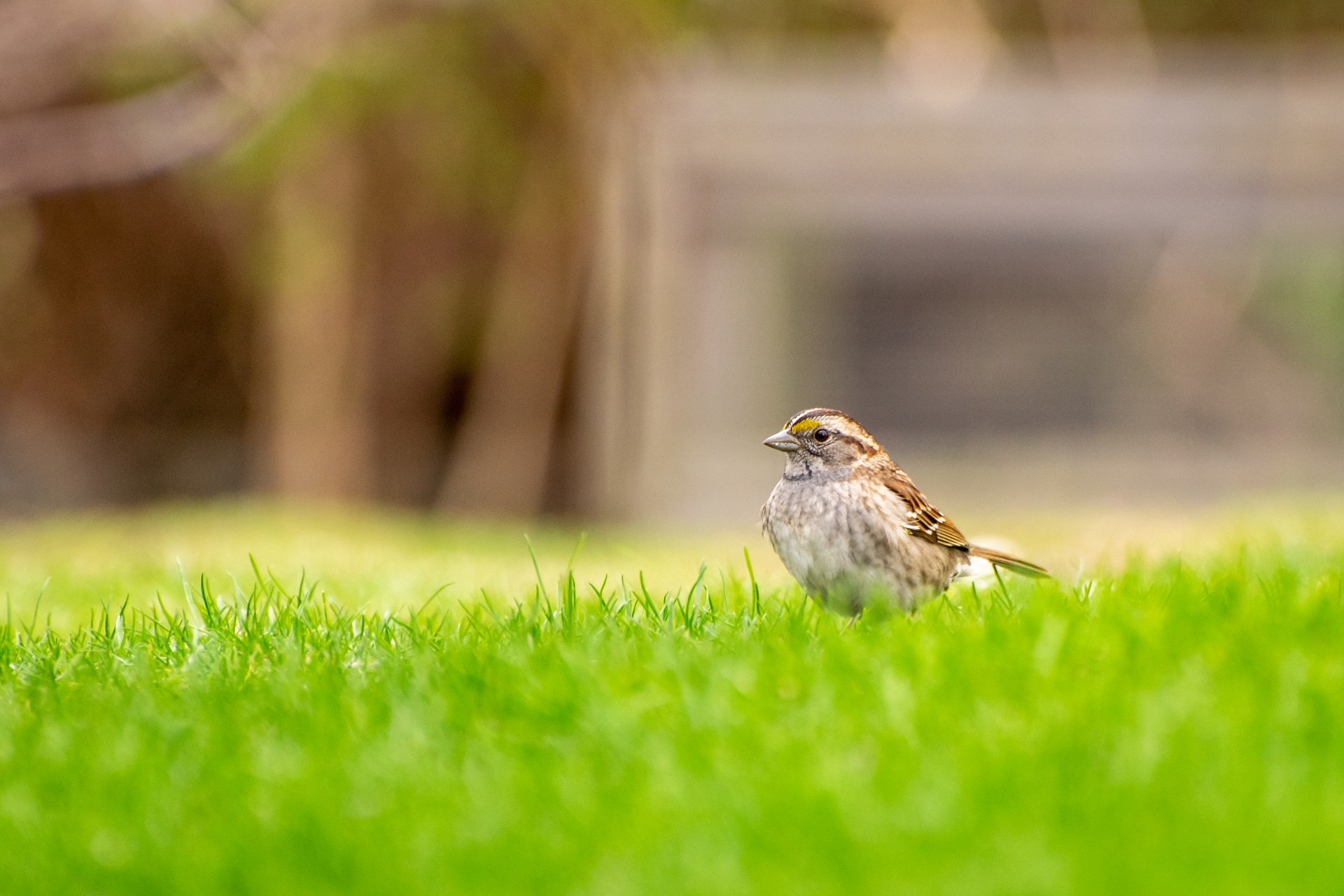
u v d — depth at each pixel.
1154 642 4.94
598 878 3.41
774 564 11.22
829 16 27.80
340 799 3.95
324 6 18.50
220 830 3.80
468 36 21.48
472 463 25.75
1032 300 21.80
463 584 9.34
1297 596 5.99
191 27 18.14
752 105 21.47
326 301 24.12
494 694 4.75
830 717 4.37
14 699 5.11
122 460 25.94
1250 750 3.96
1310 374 21.70
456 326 25.72
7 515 25.17
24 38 18.92
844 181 21.58
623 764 4.11
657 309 21.69
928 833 3.54
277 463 24.47
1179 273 21.75
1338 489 21.62
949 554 6.59
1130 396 21.78
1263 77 23.34
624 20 21.27
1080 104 21.52
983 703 4.39
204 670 5.38
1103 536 13.09
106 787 4.11
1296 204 21.66
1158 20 28.92
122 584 9.55
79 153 19.80
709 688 4.61
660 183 21.59
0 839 3.82
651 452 21.73
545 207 23.89
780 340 21.77
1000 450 21.73
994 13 29.17
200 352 26.64
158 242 25.30
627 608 6.22
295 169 21.56
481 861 3.54
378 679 5.06
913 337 21.78
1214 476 21.72
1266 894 3.17
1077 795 3.74
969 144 21.50
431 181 23.53
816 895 3.30
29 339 25.55
